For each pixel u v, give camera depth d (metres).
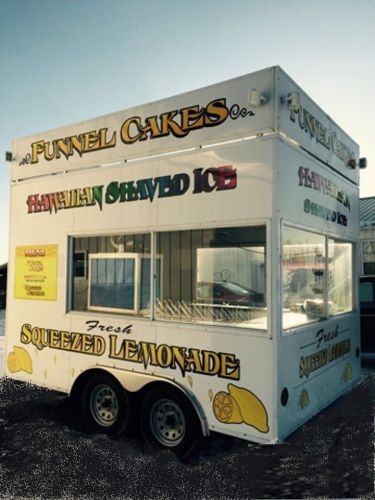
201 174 3.50
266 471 3.20
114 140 4.10
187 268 3.58
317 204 3.98
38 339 4.58
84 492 2.94
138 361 3.76
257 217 3.19
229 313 3.32
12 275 4.91
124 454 3.48
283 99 3.29
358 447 3.50
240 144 3.31
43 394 4.99
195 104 3.57
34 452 3.54
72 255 4.41
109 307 4.07
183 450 3.37
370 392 4.85
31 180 4.80
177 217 3.62
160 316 3.70
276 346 3.04
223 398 3.25
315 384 3.78
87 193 4.28
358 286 5.22
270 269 3.10
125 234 3.99
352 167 5.14
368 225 12.00
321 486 3.01
